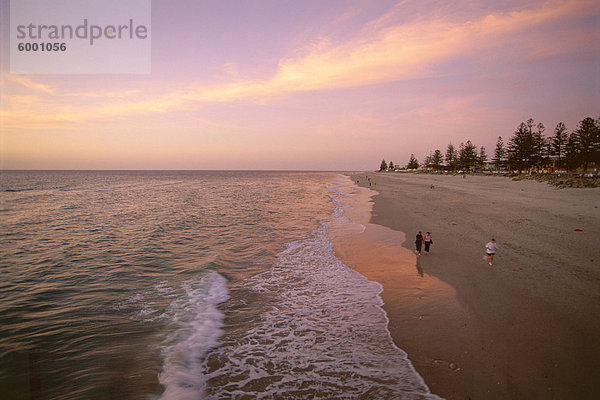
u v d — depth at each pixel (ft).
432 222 63.31
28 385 17.72
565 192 107.55
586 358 18.17
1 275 36.65
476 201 94.27
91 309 27.68
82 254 45.96
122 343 22.22
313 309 27.17
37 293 31.37
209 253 45.83
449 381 17.06
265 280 34.53
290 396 16.69
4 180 332.39
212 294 30.81
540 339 20.30
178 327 24.41
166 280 34.96
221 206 105.91
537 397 15.42
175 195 153.38
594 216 61.67
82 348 21.59
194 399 16.63
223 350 21.27
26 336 23.17
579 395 15.38
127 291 31.81
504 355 18.90
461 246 44.42
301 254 44.75
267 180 357.20
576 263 34.50
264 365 19.54
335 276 35.40
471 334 21.53
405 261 39.47
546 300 25.72
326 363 19.51
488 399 15.55
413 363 18.86
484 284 30.07
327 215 82.64
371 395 16.44
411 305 26.84
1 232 62.95
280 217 79.92
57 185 246.68
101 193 167.94
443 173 400.06
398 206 90.53
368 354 20.12
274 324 24.73
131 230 64.03
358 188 189.37
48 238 57.31
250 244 50.96
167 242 53.01
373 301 28.27
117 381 18.15
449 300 27.12
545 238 45.91
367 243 49.78
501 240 46.01
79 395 16.94
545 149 217.77
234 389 17.40
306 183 282.56
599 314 23.11
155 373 18.88
